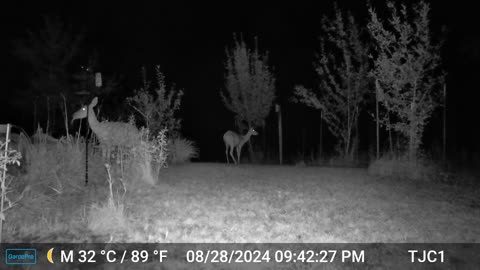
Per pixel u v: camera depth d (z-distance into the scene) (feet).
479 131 60.80
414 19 43.98
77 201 25.93
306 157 64.49
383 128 64.75
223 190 31.37
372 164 42.11
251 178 37.55
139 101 57.21
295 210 25.34
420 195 30.22
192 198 28.17
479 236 20.74
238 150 51.85
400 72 43.16
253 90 65.51
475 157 48.19
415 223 22.86
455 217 24.16
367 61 56.65
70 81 68.59
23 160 30.63
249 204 26.73
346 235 20.66
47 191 27.53
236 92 66.54
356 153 56.29
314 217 23.84
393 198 29.12
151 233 20.31
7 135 18.53
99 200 26.20
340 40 56.75
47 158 29.30
